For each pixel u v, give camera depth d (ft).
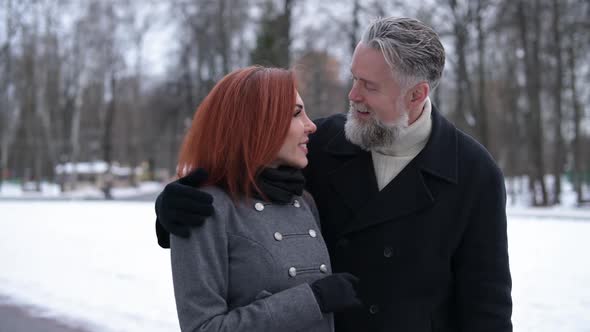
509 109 106.42
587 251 30.96
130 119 162.71
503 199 6.84
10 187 141.79
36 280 25.64
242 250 5.66
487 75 106.52
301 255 5.92
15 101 133.39
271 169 6.08
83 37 118.83
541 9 72.74
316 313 5.39
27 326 18.54
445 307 6.85
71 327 18.47
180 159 6.24
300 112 6.35
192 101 121.80
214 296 5.31
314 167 7.47
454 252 6.82
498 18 72.23
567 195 96.63
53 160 136.77
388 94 6.32
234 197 5.82
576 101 82.23
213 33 104.27
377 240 6.75
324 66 82.17
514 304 20.38
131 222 50.72
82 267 28.55
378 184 7.02
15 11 113.29
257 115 5.90
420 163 6.76
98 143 155.53
